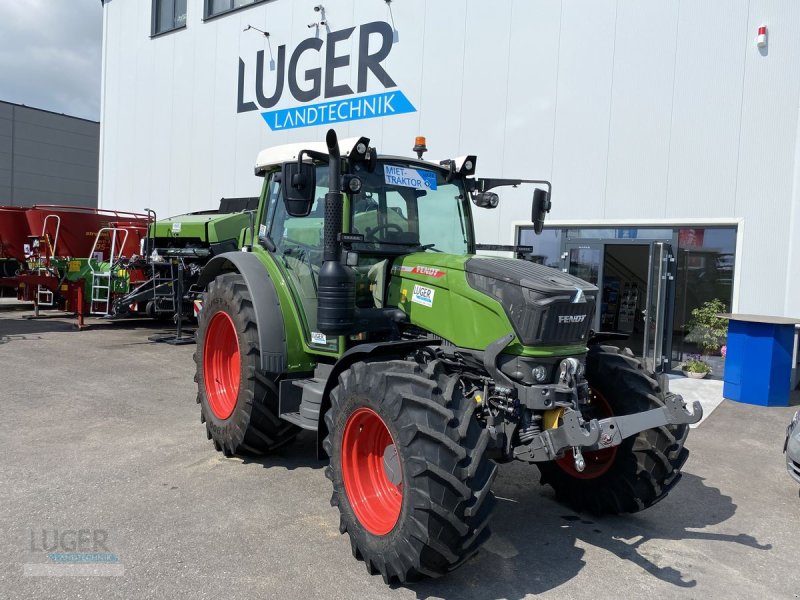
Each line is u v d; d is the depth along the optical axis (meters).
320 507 3.85
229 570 3.05
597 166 8.77
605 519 3.89
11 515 3.58
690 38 8.00
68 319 12.71
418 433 2.79
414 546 2.73
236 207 11.50
